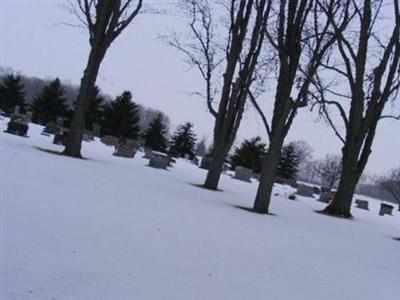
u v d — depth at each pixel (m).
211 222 12.61
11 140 24.84
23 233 7.57
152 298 6.06
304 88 18.81
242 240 11.06
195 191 20.64
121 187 15.17
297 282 8.36
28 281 5.83
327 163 108.62
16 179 12.09
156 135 68.88
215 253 9.09
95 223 9.23
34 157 17.89
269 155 18.59
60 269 6.41
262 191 18.41
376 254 13.84
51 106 64.56
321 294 7.90
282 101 18.89
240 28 24.69
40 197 10.48
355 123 26.55
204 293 6.66
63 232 8.10
